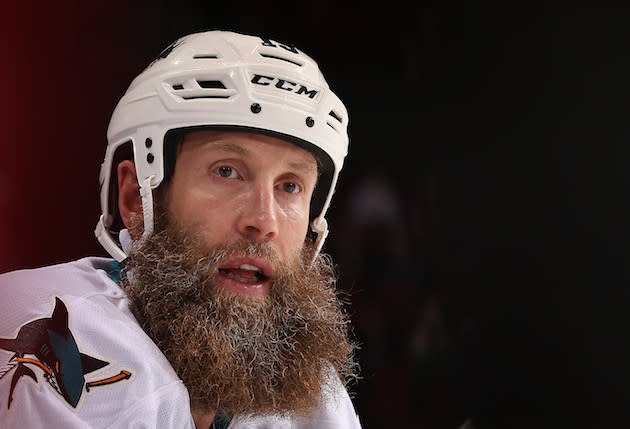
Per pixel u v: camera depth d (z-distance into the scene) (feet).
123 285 8.04
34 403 6.07
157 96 7.83
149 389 6.50
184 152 7.88
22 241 15.93
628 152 16.49
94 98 16.89
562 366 16.51
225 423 8.48
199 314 7.50
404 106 18.62
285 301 7.98
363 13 18.84
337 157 8.49
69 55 16.60
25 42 16.20
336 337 8.63
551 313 16.79
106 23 17.01
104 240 8.54
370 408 14.66
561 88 17.11
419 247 16.62
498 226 17.40
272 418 8.74
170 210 7.95
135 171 8.26
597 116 16.80
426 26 18.49
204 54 7.97
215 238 7.72
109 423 6.26
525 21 17.49
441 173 17.95
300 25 18.88
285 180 8.14
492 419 16.15
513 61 17.69
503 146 17.70
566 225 16.93
